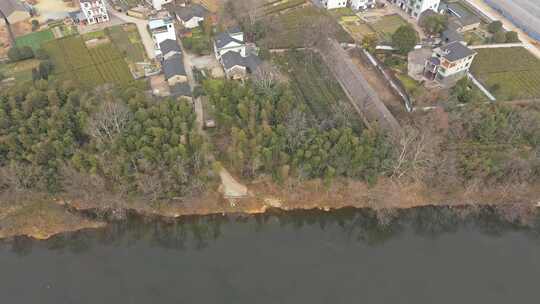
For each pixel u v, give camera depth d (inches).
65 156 4328.3
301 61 6181.1
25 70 5925.2
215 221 4397.1
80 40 6589.6
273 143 4347.9
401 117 5172.2
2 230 4131.4
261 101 4911.4
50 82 5226.4
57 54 6269.7
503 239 4274.1
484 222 4424.2
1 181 4136.3
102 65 6063.0
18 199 4212.6
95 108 4699.8
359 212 4463.6
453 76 5689.0
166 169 4247.0
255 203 4431.6
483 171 4367.6
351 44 6604.3
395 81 5718.5
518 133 4840.1
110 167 4153.5
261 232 4345.5
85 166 4217.5
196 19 6943.9
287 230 4379.9
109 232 4269.2
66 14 7288.4
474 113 4884.4
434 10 7249.0
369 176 4343.0
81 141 4662.9
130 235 4303.6
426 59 5871.1
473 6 7834.6
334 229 4419.3
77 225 4227.4
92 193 4264.3
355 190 4443.9
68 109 4694.9
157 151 4311.0
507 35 6678.2
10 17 6934.1
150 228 4345.5
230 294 3720.5
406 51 6077.8
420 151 4202.8
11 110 4704.7
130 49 6407.5
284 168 4180.6
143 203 4303.6
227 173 4596.5
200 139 4478.3
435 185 4473.4
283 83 5334.6
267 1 7755.9
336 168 4323.3
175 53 6043.3
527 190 4456.2
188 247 4190.5
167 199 4293.8
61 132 4520.2
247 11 6993.1
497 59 6323.8
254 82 5275.6
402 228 4407.0
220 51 5999.0
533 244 4222.4
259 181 4490.7
